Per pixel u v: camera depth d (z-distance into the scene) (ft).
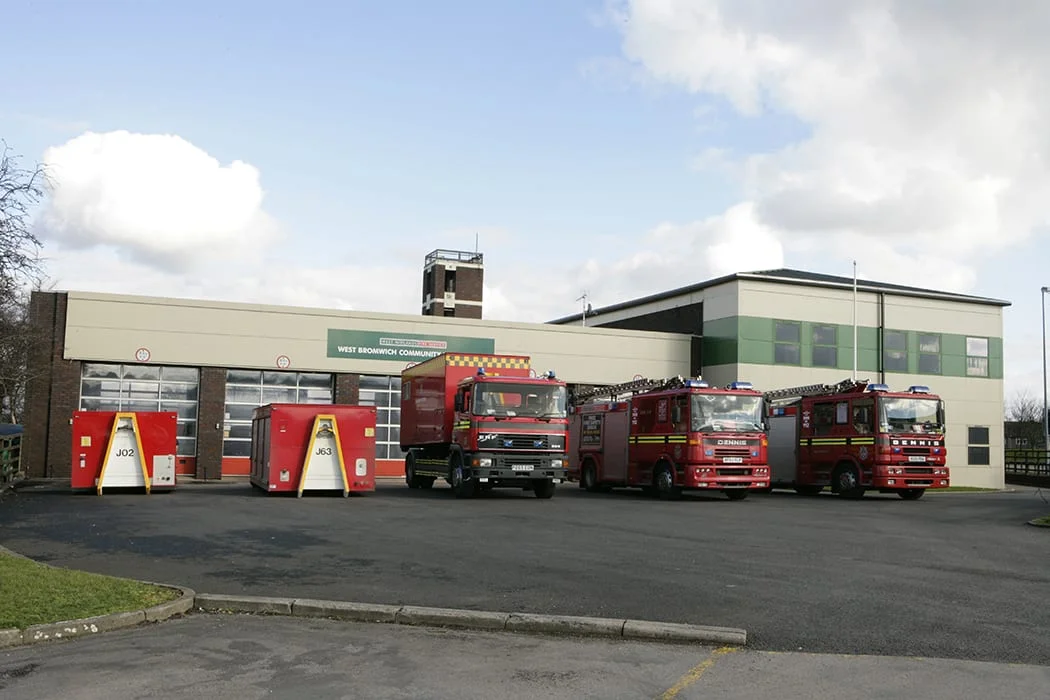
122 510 64.49
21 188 64.59
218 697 20.70
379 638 27.04
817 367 139.74
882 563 40.88
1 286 66.69
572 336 134.41
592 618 28.19
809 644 26.08
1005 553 44.45
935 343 148.56
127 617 28.32
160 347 114.42
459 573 37.60
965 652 24.94
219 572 37.81
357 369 122.83
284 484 80.79
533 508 69.92
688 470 81.97
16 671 22.98
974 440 149.89
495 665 23.84
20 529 52.80
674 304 151.84
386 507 69.15
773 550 45.19
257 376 119.75
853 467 90.27
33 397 109.29
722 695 21.11
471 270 294.87
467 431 79.56
